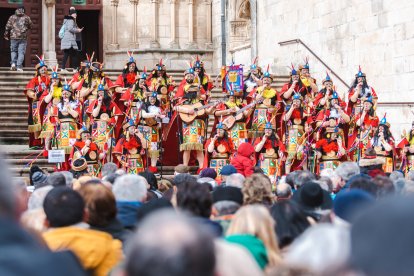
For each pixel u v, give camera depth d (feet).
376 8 77.87
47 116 70.08
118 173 38.65
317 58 87.20
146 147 64.28
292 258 11.84
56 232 19.26
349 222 20.22
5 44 119.85
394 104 73.87
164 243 9.44
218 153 63.41
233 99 66.28
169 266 9.34
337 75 83.56
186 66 114.01
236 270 15.42
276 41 97.45
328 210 24.93
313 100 65.31
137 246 9.50
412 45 72.59
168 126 67.67
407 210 8.66
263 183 27.43
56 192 20.03
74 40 95.04
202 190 22.61
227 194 25.53
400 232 8.60
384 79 76.74
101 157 63.41
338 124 62.95
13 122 81.35
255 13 102.22
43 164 68.74
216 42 113.80
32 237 9.89
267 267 18.40
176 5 114.73
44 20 111.55
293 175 38.06
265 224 19.11
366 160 45.09
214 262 9.65
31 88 73.82
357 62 81.15
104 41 115.34
